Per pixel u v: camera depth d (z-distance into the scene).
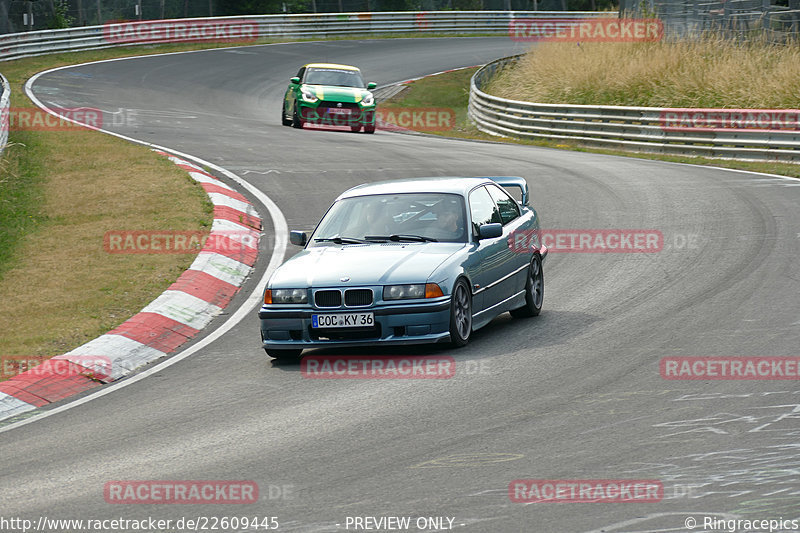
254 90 137.88
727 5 116.44
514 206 37.47
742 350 28.72
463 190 34.56
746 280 38.12
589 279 40.94
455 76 157.25
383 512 18.02
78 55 155.00
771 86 96.12
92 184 62.22
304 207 58.25
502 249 34.09
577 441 21.58
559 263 44.38
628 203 57.28
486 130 118.25
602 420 23.02
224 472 20.98
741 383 25.47
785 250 42.88
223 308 40.09
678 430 21.95
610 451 20.80
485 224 34.16
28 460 23.12
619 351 29.62
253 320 37.72
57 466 22.41
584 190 62.44
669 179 66.44
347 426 23.81
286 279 31.08
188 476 20.89
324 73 103.75
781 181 63.97
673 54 110.31
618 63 114.56
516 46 188.62
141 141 82.25
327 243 33.53
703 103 100.62
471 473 19.88
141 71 144.00
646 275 40.59
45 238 50.25
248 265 46.38
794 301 34.38
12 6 166.50
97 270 44.09
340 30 195.12
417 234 33.06
